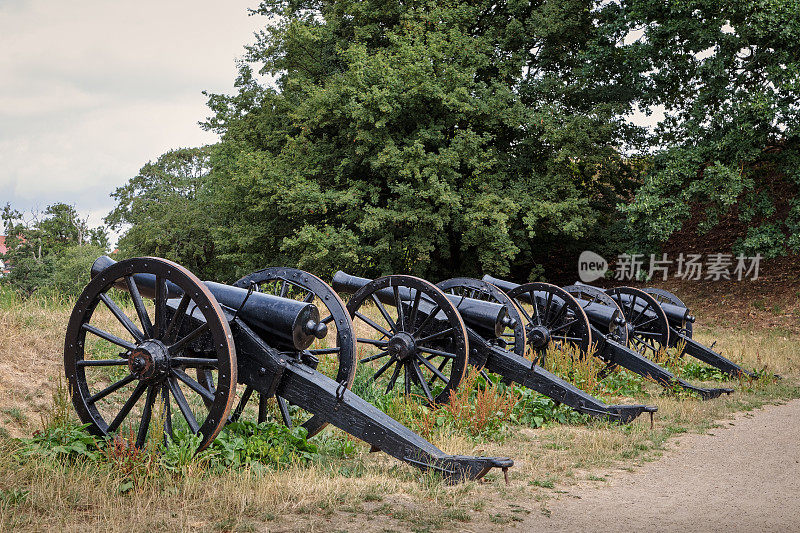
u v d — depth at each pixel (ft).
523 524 15.47
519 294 39.78
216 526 14.05
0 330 27.58
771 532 15.43
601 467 21.97
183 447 17.29
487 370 30.22
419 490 17.44
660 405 33.58
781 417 32.12
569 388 28.91
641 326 46.75
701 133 70.74
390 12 79.92
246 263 79.97
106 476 16.25
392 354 28.40
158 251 107.96
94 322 33.24
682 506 17.62
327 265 71.97
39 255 178.91
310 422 21.59
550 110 77.00
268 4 88.07
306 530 14.07
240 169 77.15
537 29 78.18
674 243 90.27
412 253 76.23
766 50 69.00
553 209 73.15
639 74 77.00
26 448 17.72
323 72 83.82
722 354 50.83
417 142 69.77
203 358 18.13
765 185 74.33
